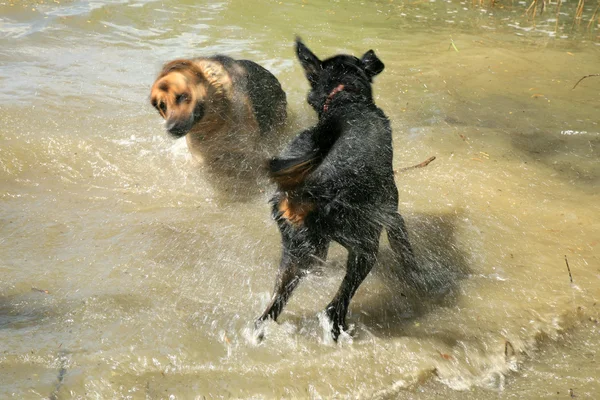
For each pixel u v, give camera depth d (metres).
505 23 13.50
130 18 12.24
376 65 6.30
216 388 4.61
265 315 5.12
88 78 9.88
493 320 5.55
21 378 4.52
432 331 5.38
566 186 7.77
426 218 7.00
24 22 11.74
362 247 5.28
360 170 5.18
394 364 4.96
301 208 4.91
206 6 13.09
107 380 4.58
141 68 10.33
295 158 4.63
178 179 7.61
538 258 6.42
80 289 5.59
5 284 5.59
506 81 10.63
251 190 7.36
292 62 10.69
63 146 8.03
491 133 8.88
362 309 5.66
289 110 9.11
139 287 5.66
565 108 9.76
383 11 13.73
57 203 7.00
